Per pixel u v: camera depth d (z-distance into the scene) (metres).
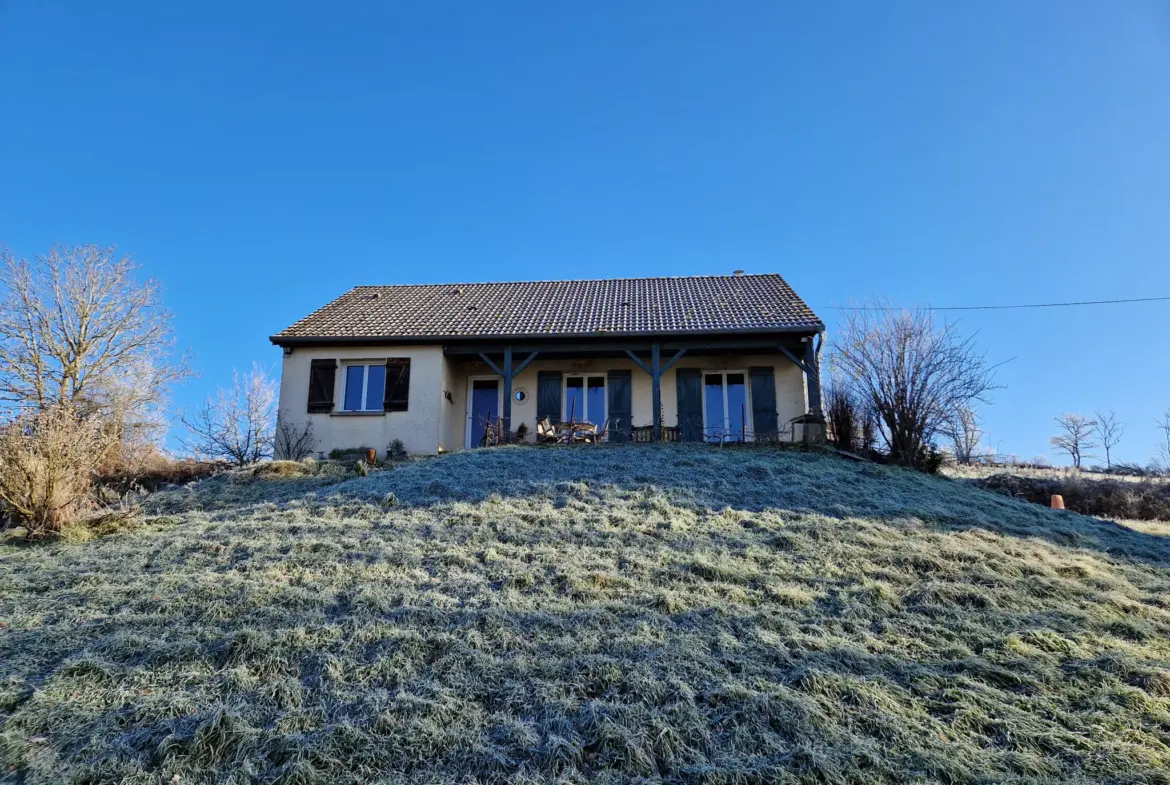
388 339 18.20
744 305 19.47
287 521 10.83
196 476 17.92
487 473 13.24
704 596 7.89
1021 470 20.97
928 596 7.98
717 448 15.77
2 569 9.21
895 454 16.12
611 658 6.38
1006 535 10.78
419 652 6.56
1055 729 5.45
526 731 5.38
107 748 5.27
